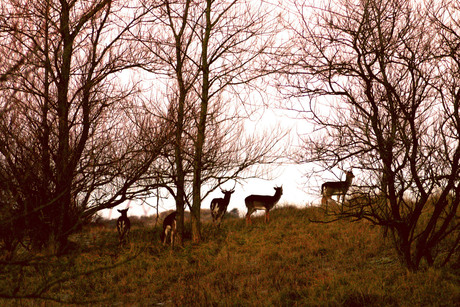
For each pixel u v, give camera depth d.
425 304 6.89
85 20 11.76
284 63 8.41
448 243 10.14
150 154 11.70
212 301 8.41
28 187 7.57
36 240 7.77
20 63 4.07
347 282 8.59
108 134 11.64
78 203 10.88
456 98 7.70
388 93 8.05
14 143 8.91
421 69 8.20
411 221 8.55
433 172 8.16
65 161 9.87
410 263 8.67
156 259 12.46
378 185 8.38
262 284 9.37
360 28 7.74
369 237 12.01
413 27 8.03
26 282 9.30
